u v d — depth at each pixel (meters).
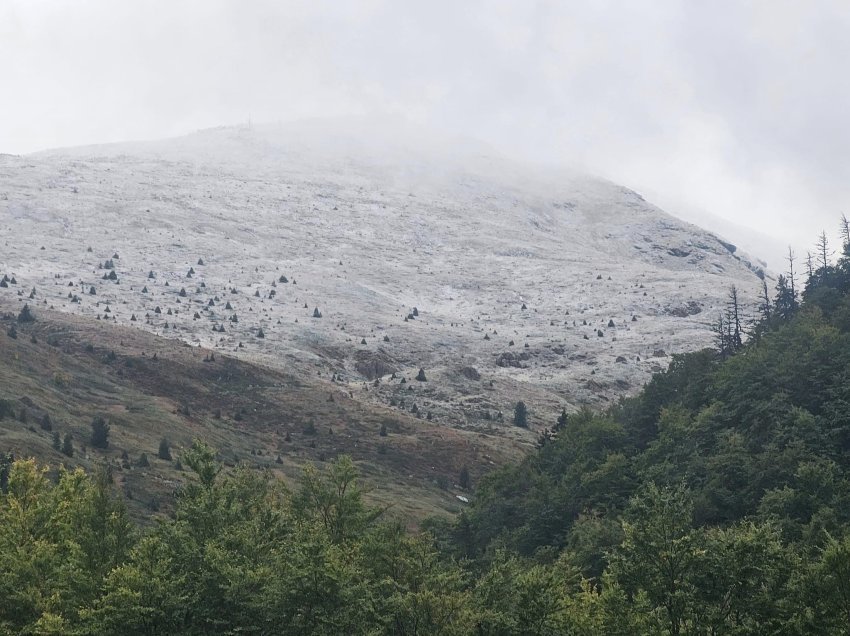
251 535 86.31
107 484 90.19
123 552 82.25
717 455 128.50
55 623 67.88
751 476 120.75
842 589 71.56
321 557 77.62
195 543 80.19
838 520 103.88
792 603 72.62
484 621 76.94
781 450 125.62
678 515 79.56
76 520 84.69
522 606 77.69
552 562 119.19
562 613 78.50
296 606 75.25
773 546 76.56
